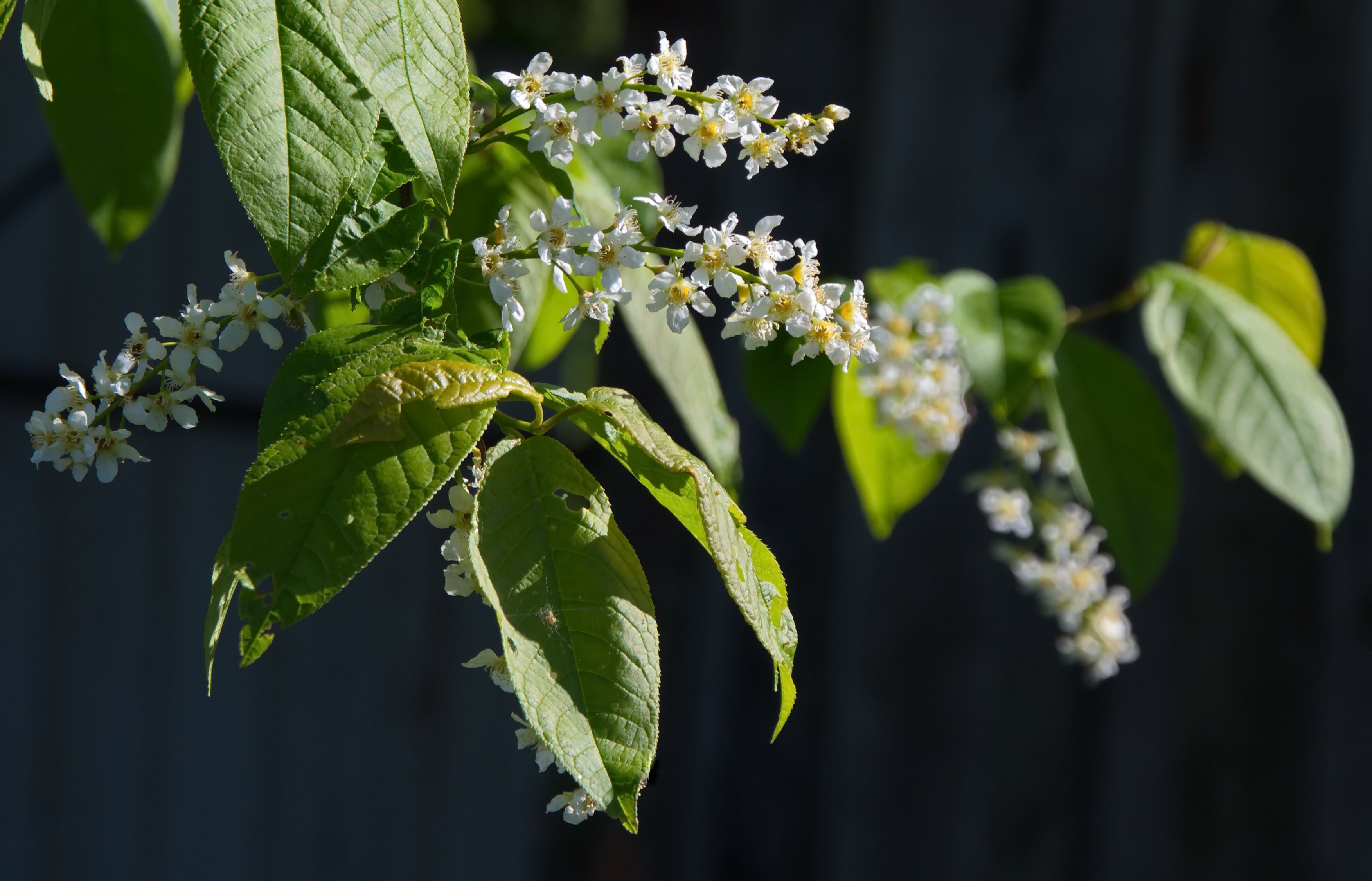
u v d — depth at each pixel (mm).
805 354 1009
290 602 924
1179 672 2020
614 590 958
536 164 1018
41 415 986
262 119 940
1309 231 1978
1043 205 2008
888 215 1998
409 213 977
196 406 2047
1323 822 1981
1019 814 2055
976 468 2041
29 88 1872
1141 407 1208
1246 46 1990
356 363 947
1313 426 1171
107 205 1172
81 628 2037
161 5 1146
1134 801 2037
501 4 1963
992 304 1193
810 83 2018
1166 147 1996
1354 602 1979
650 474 978
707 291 1140
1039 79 2012
